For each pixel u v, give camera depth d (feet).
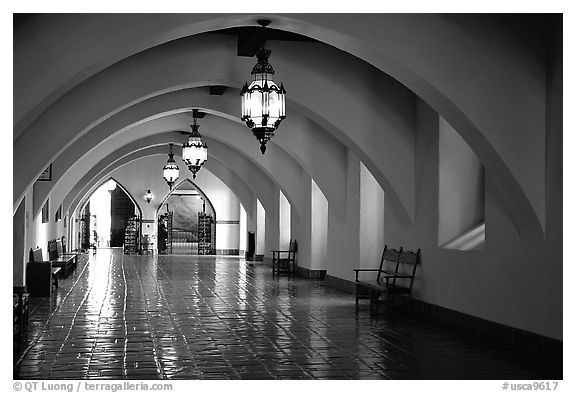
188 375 23.63
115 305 41.91
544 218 27.53
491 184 31.37
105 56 26.91
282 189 64.95
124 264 77.71
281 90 30.12
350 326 34.42
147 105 48.60
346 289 51.75
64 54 26.66
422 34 28.37
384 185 40.68
